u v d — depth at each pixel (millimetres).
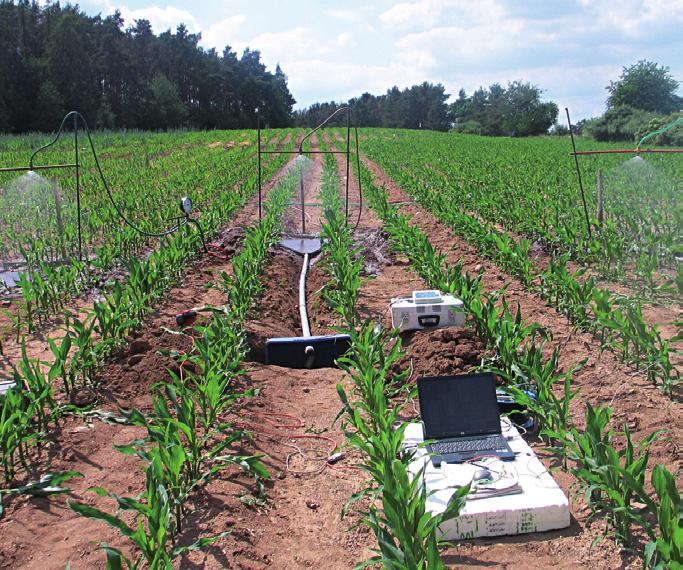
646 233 13133
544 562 4789
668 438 6152
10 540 5035
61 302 11281
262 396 7742
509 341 7383
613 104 63781
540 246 15172
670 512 4098
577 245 13859
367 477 6148
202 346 7363
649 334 7406
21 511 5395
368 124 167375
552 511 5066
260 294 11625
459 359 8164
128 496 5656
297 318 11328
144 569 4723
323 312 11320
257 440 6734
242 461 5707
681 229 14312
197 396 6855
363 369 6914
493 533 5062
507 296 11289
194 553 4875
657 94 61969
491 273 13000
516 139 72062
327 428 7133
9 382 7223
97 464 6164
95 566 4781
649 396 7070
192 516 5332
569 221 15727
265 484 5992
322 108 165875
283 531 5375
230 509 5438
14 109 76375
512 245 12945
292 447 6758
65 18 87062
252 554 4965
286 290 12477
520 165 33875
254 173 31438
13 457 6262
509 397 6930
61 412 6816
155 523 4332
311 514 5625
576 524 5168
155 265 11203
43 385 6695
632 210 16266
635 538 4852
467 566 4781
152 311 10320
